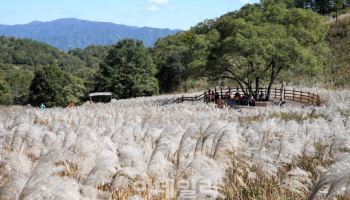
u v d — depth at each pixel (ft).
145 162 24.38
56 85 257.14
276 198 22.24
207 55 137.18
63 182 17.31
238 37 118.42
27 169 22.52
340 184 12.97
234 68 133.28
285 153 27.45
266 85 182.60
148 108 90.02
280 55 114.62
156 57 273.13
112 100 181.78
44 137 33.30
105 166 20.21
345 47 208.03
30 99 262.67
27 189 16.75
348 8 305.94
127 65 245.04
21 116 59.67
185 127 40.45
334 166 14.82
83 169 22.35
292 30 128.47
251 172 24.93
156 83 246.88
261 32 122.11
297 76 186.91
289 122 44.21
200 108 90.68
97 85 252.01
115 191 20.92
